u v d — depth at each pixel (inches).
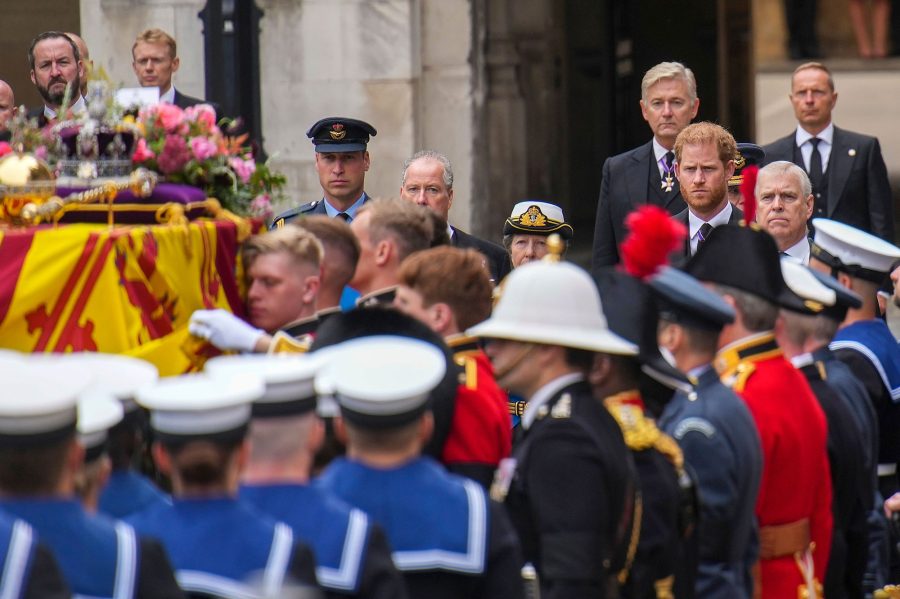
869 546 834.8
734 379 708.7
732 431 658.2
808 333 772.0
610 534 579.2
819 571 727.1
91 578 481.1
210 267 740.7
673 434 663.1
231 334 703.1
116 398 557.9
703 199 1076.5
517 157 2161.7
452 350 700.7
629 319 629.6
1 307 681.6
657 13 2906.0
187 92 1841.8
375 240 777.6
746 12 2315.5
